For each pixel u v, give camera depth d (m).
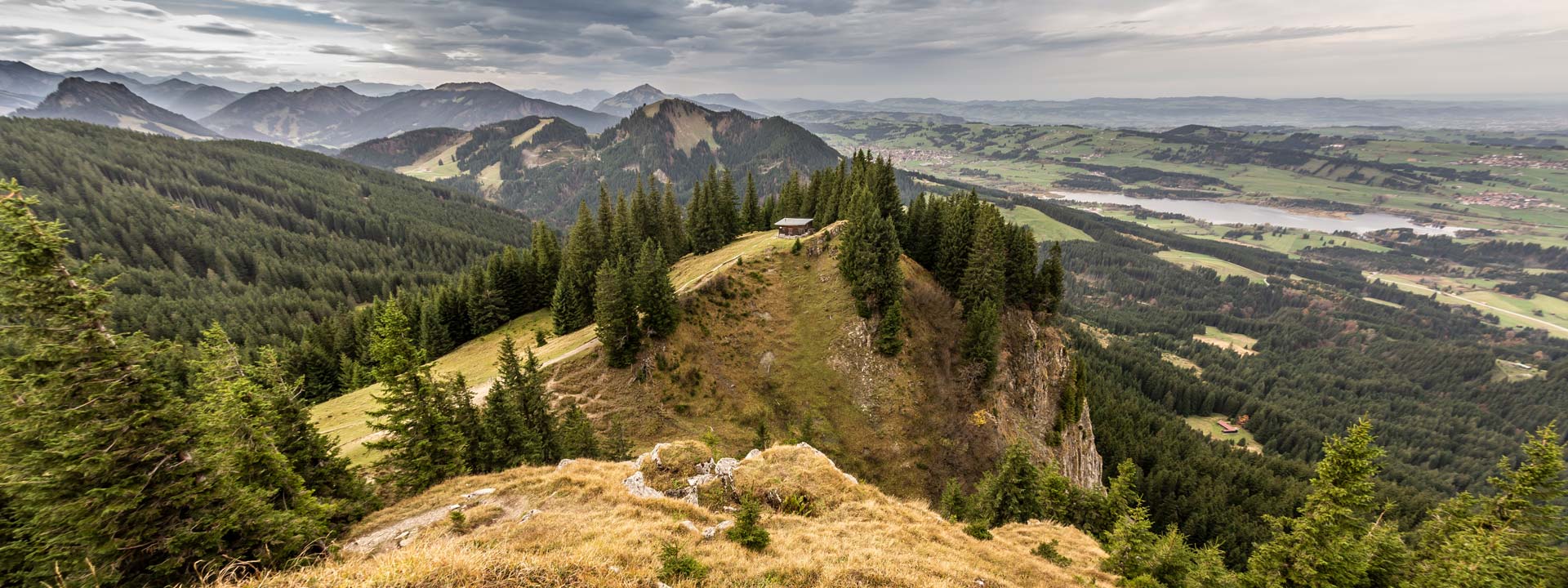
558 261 113.94
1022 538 39.56
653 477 32.16
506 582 15.32
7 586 18.56
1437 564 29.97
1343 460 29.94
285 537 21.81
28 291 17.59
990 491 52.94
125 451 19.08
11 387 17.81
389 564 15.31
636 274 72.81
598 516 25.69
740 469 34.09
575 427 53.62
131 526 19.11
